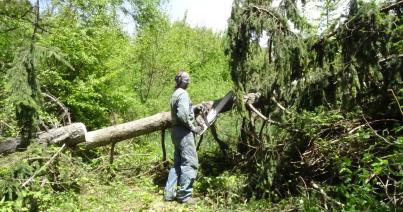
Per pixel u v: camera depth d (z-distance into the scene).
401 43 5.09
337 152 5.31
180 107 6.09
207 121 6.70
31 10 7.19
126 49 10.74
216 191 6.21
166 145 9.52
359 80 5.43
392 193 4.52
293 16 5.81
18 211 5.07
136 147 9.07
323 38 5.74
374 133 4.96
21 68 5.70
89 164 7.45
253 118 6.55
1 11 7.11
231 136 7.21
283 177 5.97
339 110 5.65
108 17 10.77
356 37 5.38
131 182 7.18
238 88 6.18
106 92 9.85
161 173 7.52
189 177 6.14
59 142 6.53
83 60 9.25
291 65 5.87
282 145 5.96
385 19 5.16
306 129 5.59
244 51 6.02
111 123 10.30
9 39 7.70
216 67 15.80
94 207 5.73
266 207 5.60
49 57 5.96
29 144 6.11
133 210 5.76
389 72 5.24
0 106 7.46
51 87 9.09
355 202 3.96
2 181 5.07
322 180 5.67
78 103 9.00
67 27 9.24
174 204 6.07
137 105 10.94
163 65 12.96
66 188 6.26
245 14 5.96
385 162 3.73
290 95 6.01
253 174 6.34
